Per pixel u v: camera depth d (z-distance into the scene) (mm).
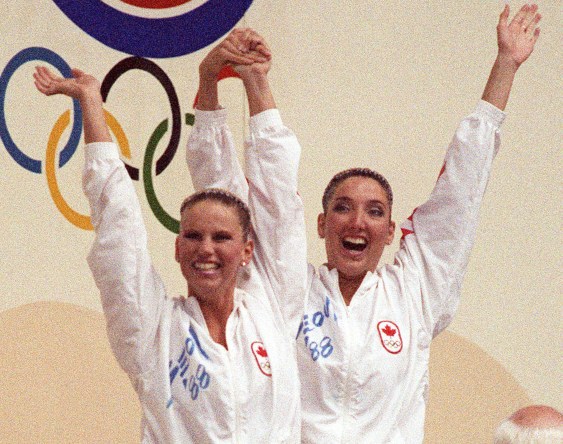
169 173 17828
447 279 13469
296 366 11805
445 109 21172
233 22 18594
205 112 12430
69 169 16750
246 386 11227
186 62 18031
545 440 9844
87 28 16984
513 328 21953
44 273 16406
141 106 17516
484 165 13383
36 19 16453
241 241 11484
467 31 21438
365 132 20312
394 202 20609
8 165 16094
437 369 21094
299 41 19609
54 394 16312
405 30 20812
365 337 13117
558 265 22453
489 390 21531
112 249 10891
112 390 16938
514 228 22062
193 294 11664
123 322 10969
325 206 13875
